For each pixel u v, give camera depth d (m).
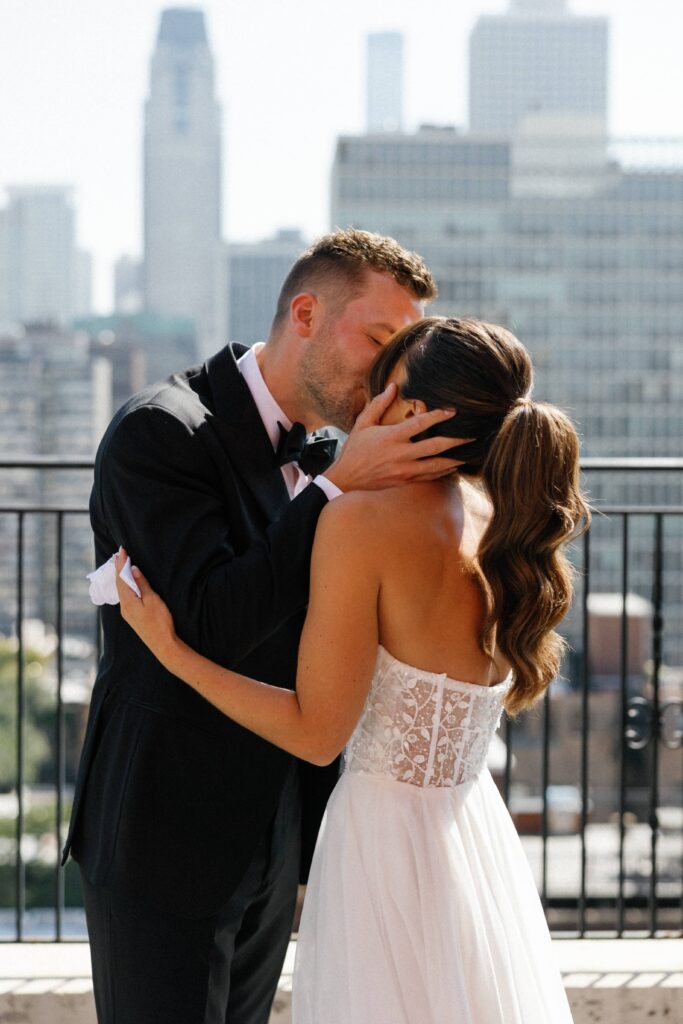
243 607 1.72
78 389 99.19
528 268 92.12
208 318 162.75
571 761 29.12
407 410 1.80
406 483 1.76
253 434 1.93
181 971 1.87
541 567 1.72
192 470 1.84
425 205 92.25
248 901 1.96
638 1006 2.59
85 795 1.94
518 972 1.79
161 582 1.77
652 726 2.95
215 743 1.87
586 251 91.12
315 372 1.95
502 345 1.76
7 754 28.47
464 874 1.73
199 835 1.87
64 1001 2.53
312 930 1.81
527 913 1.85
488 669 1.79
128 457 1.82
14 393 98.94
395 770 1.74
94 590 1.84
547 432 1.69
